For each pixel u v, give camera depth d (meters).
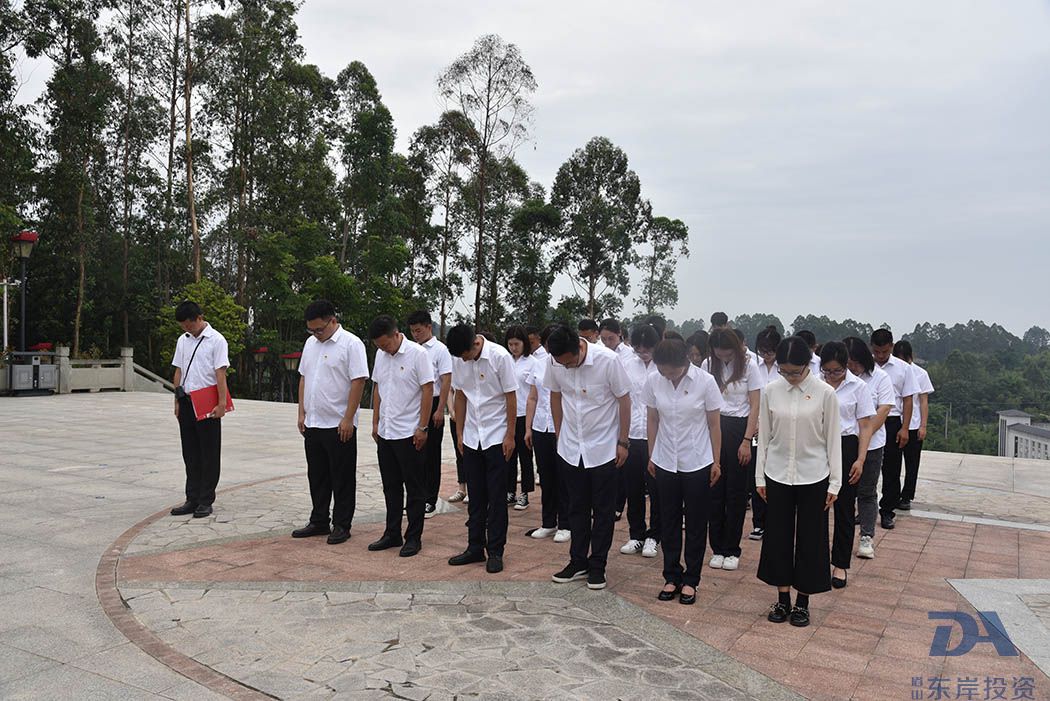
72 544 5.37
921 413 7.10
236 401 19.72
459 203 37.22
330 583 4.54
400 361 5.21
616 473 4.58
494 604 4.22
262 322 31.23
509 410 4.88
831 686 3.24
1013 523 6.77
